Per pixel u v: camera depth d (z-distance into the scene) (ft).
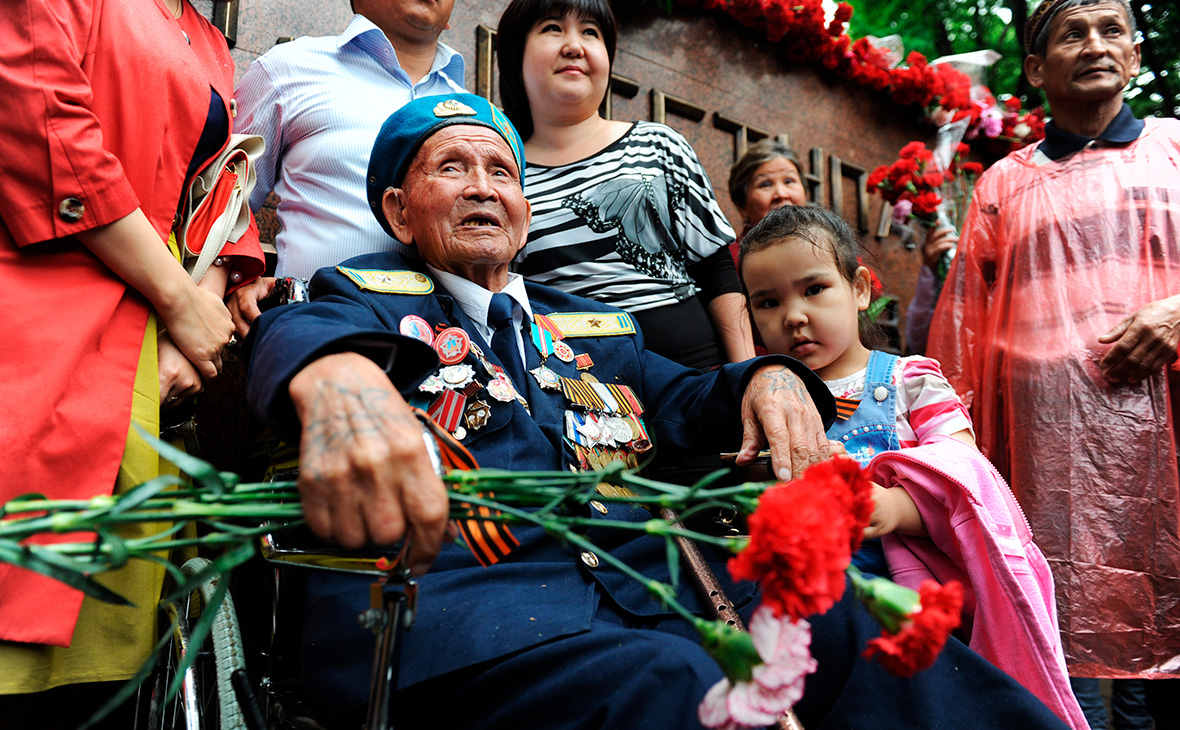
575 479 3.31
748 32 14.15
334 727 4.25
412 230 5.95
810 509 2.74
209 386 7.79
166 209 5.66
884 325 14.30
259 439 5.68
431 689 4.08
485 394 5.24
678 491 3.19
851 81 15.39
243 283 6.48
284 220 7.58
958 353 9.70
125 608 5.00
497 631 4.10
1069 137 9.61
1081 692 8.03
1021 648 5.26
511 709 3.83
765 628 2.73
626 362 6.23
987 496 5.69
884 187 12.69
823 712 4.61
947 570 5.77
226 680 4.61
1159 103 17.44
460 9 11.14
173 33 6.00
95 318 4.98
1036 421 8.53
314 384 3.33
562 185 8.47
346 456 3.10
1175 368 8.52
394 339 3.61
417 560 3.19
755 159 11.45
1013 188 9.76
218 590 2.78
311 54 7.75
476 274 5.84
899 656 2.77
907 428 6.62
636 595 4.74
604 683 3.70
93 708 5.86
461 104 6.09
